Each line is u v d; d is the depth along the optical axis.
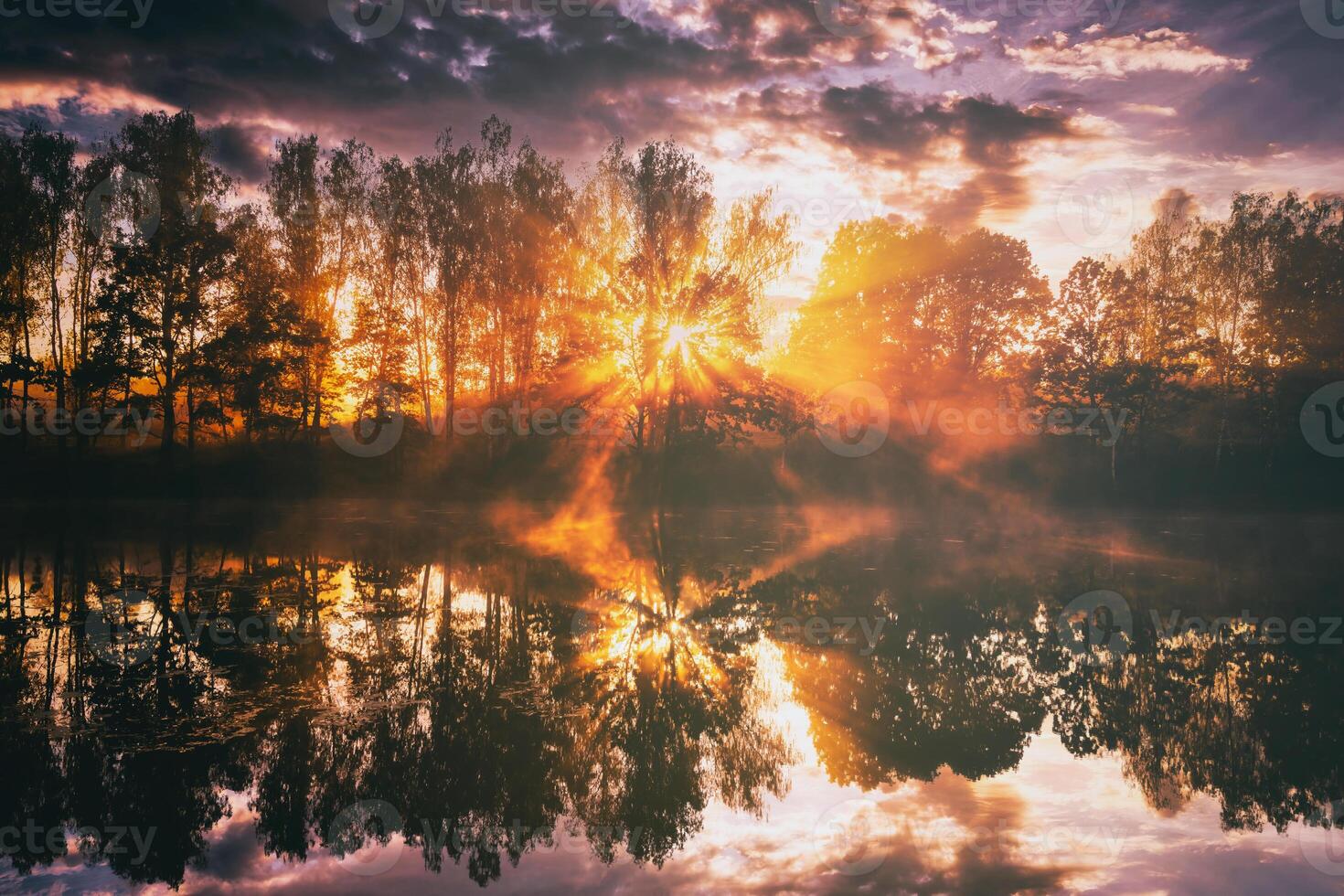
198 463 39.03
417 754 7.81
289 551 20.84
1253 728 8.92
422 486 40.81
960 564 20.33
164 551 20.52
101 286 35.72
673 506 38.69
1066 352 44.84
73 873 5.71
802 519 32.34
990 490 44.12
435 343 44.69
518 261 43.09
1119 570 19.64
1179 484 44.97
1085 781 7.47
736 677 10.55
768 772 7.63
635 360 40.09
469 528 27.33
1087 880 5.66
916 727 8.86
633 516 32.84
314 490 39.56
